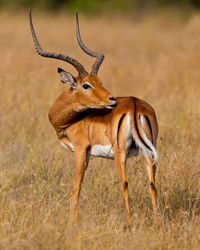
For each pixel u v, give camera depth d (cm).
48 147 1544
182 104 1791
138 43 3678
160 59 2747
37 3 6325
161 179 1195
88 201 1120
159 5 5938
